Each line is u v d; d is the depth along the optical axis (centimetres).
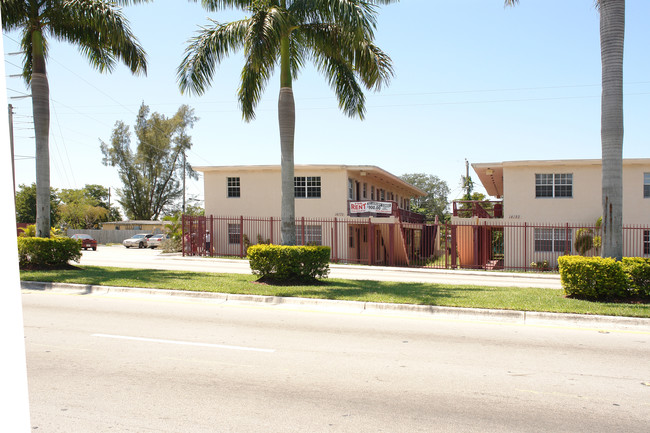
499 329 831
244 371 586
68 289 1205
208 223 3050
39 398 486
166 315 918
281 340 738
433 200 7562
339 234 2866
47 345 688
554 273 2338
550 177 2612
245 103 1500
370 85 1454
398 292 1138
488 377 577
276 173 3003
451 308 955
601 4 1120
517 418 458
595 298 1055
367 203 2798
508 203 2648
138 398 491
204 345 702
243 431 421
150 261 2422
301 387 534
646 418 461
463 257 2808
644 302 1020
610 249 1112
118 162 5497
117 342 711
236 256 2908
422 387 540
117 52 1655
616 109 1104
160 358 633
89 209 6241
